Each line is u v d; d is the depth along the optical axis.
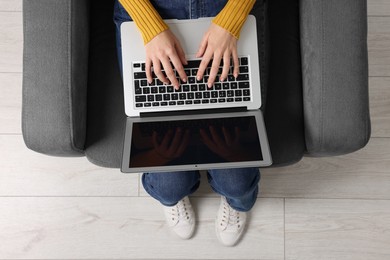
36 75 1.10
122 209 1.60
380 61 1.66
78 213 1.60
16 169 1.61
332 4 1.12
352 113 1.11
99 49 1.27
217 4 1.14
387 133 1.64
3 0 1.66
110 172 1.62
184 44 1.13
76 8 1.13
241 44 1.12
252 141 1.06
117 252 1.58
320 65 1.12
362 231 1.60
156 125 1.10
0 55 1.64
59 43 1.10
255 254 1.59
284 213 1.60
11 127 1.62
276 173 1.62
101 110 1.22
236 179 1.19
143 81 1.13
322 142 1.14
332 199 1.61
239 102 1.12
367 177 1.62
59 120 1.10
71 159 1.62
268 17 1.29
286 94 1.24
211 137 1.07
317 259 1.59
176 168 1.02
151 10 1.09
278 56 1.27
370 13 1.66
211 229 1.59
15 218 1.59
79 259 1.58
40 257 1.58
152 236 1.59
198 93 1.12
